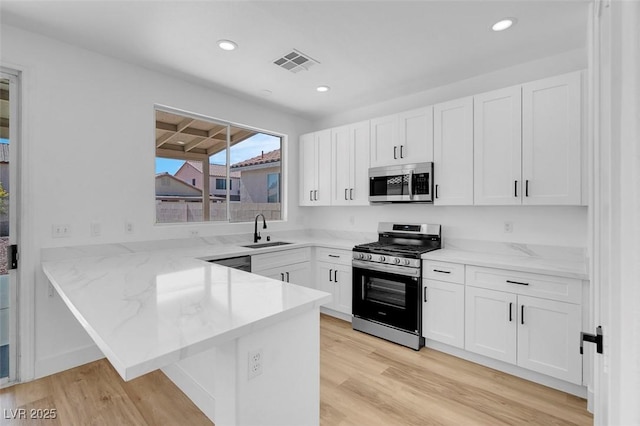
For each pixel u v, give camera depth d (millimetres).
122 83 2697
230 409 1123
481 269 2461
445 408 1979
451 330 2627
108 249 2615
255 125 3795
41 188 2293
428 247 3146
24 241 2225
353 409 1971
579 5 1926
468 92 3061
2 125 2188
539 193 2381
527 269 2236
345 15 2053
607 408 636
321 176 3980
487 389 2182
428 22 2125
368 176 3461
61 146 2385
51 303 2336
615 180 500
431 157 2971
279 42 2387
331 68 2826
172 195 3201
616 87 496
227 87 3268
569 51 2521
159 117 3113
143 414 1896
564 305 2102
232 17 2074
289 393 1291
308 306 1321
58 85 2367
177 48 2482
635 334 317
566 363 2096
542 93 2365
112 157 2643
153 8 1981
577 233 2488
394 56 2592
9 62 2158
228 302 1321
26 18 2084
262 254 3137
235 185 3768
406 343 2852
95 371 2375
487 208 2939
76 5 1945
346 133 3689
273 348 1229
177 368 2160
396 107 3604
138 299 1359
